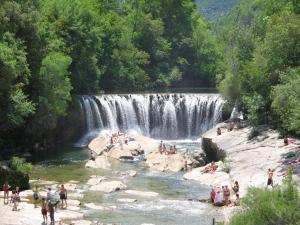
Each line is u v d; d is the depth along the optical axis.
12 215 33.56
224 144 54.69
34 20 59.56
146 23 107.12
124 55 98.19
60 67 61.84
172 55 113.75
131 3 117.31
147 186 45.31
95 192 42.47
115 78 95.12
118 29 97.44
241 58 64.94
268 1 68.00
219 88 70.00
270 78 54.16
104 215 35.66
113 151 59.56
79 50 77.81
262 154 47.97
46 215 32.72
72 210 36.47
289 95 43.75
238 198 38.50
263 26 65.06
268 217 18.38
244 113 66.88
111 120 73.50
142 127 76.12
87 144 69.06
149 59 108.06
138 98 76.38
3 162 48.31
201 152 59.19
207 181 46.34
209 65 114.44
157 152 57.00
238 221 18.89
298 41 50.62
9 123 54.31
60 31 74.62
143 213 36.41
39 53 60.34
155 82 104.62
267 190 19.59
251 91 59.12
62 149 64.69
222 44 116.56
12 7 56.84
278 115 52.81
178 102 78.12
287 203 18.59
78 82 78.62
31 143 62.25
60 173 49.84
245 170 44.97
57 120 66.00
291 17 53.28
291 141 49.41
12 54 51.19
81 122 70.31
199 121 77.44
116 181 45.22
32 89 60.50
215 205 38.62
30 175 48.44
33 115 60.22
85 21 81.38
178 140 76.06
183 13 118.06
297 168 41.12
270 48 51.91
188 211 37.00
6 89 50.97
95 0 103.06
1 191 40.19
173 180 47.84
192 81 115.88
